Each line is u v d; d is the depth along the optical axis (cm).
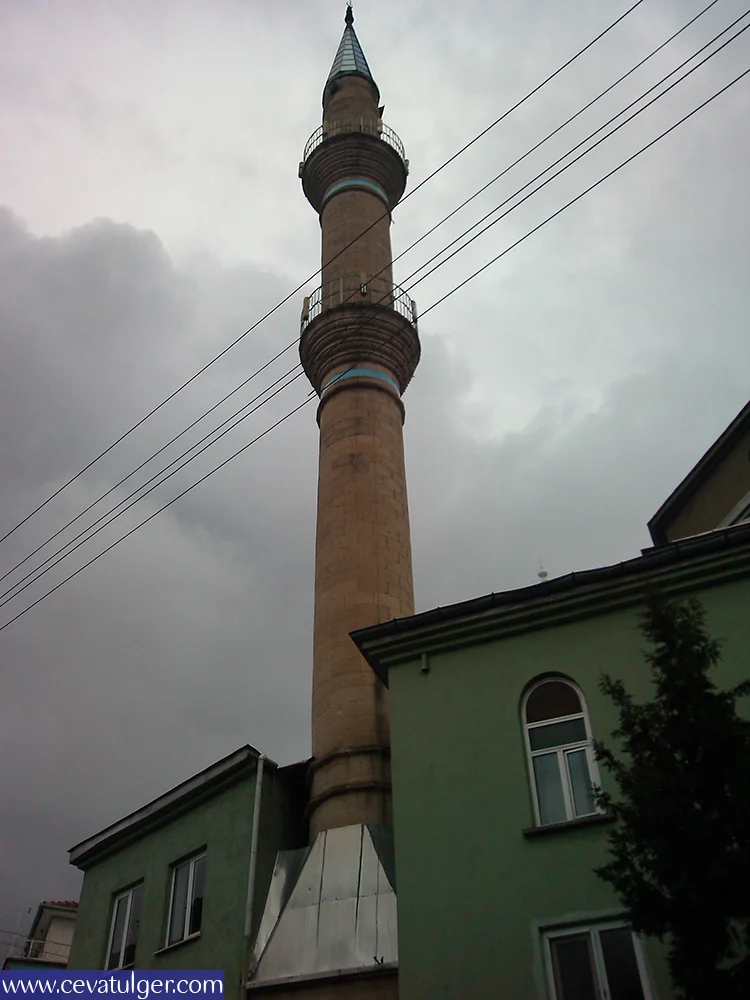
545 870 1376
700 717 1004
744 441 2100
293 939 1703
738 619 1459
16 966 3145
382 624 1698
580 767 1464
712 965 932
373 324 2798
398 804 1541
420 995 1351
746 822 940
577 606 1589
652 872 987
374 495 2505
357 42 3972
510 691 1570
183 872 2005
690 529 2244
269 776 2000
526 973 1305
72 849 2295
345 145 3338
